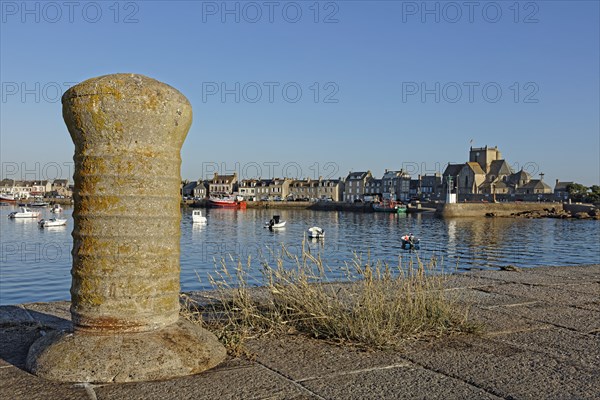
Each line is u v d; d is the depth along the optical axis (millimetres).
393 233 56125
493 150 137250
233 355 4402
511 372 4043
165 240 4285
